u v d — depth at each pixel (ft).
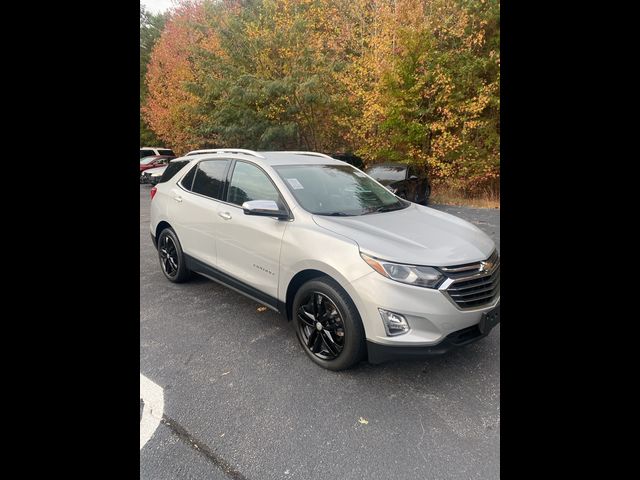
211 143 60.49
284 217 9.63
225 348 9.86
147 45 84.07
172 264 14.49
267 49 45.27
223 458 6.30
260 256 10.16
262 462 6.23
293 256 9.12
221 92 49.83
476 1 38.58
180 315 11.84
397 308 7.57
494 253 9.13
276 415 7.35
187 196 13.30
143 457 6.24
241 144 50.72
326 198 10.50
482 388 8.14
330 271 8.29
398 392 8.06
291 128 45.32
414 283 7.60
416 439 6.73
